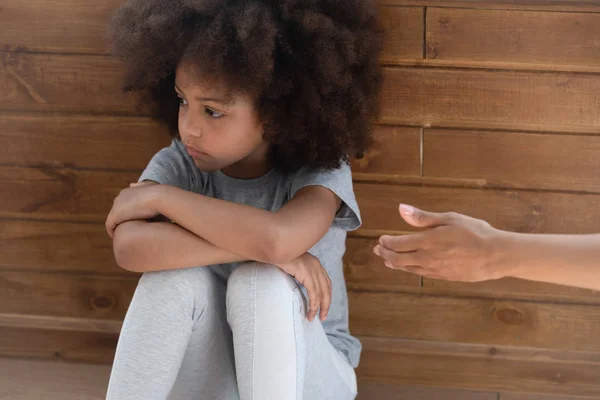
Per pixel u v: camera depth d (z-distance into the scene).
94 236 1.55
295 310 1.06
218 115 1.07
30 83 1.48
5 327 1.59
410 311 1.52
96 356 1.59
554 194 1.43
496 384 1.52
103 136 1.49
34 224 1.56
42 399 1.48
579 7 1.33
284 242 1.04
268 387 1.02
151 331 1.02
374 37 1.16
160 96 1.23
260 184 1.21
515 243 0.92
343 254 1.44
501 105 1.39
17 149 1.52
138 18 1.07
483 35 1.36
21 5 1.44
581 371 1.49
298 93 1.09
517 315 1.49
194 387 1.13
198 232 1.05
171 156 1.23
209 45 1.00
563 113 1.39
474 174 1.44
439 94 1.40
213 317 1.09
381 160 1.45
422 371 1.53
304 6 1.06
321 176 1.16
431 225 0.98
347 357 1.34
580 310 1.47
